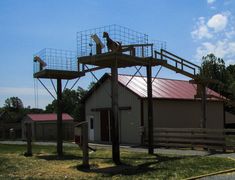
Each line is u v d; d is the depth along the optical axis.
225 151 22.09
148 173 13.68
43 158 19.00
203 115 26.02
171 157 18.58
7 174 13.92
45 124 44.81
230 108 51.69
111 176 13.24
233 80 65.94
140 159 17.95
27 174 13.91
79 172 14.22
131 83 31.42
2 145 29.36
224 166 15.19
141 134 28.20
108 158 18.38
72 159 18.52
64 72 20.67
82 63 18.34
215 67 67.56
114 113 17.28
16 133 49.38
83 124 15.51
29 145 20.66
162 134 25.62
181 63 24.23
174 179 12.51
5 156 19.95
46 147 26.11
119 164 16.30
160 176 13.05
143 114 29.58
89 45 17.80
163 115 31.12
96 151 22.22
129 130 30.42
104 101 33.12
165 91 32.38
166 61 20.78
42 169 15.05
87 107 34.88
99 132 33.59
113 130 17.19
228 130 22.34
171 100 31.58
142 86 31.53
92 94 34.34
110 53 16.97
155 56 21.20
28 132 20.78
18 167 15.65
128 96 30.58
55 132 45.22
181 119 32.66
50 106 83.31
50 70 20.31
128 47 18.08
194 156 18.86
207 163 16.02
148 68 20.19
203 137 23.44
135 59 18.08
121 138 30.97
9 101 98.31
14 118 64.44
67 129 42.09
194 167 14.95
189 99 32.88
